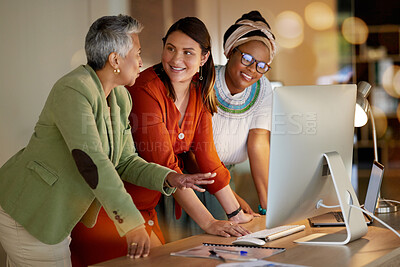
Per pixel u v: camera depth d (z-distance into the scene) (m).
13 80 2.86
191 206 2.01
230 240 1.82
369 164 6.24
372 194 2.18
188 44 2.19
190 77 2.23
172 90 2.23
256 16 2.59
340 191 1.72
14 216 1.76
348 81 5.93
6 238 1.83
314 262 1.47
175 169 2.21
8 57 2.83
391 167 6.21
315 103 1.71
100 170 1.64
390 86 6.24
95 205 1.88
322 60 5.54
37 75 2.95
